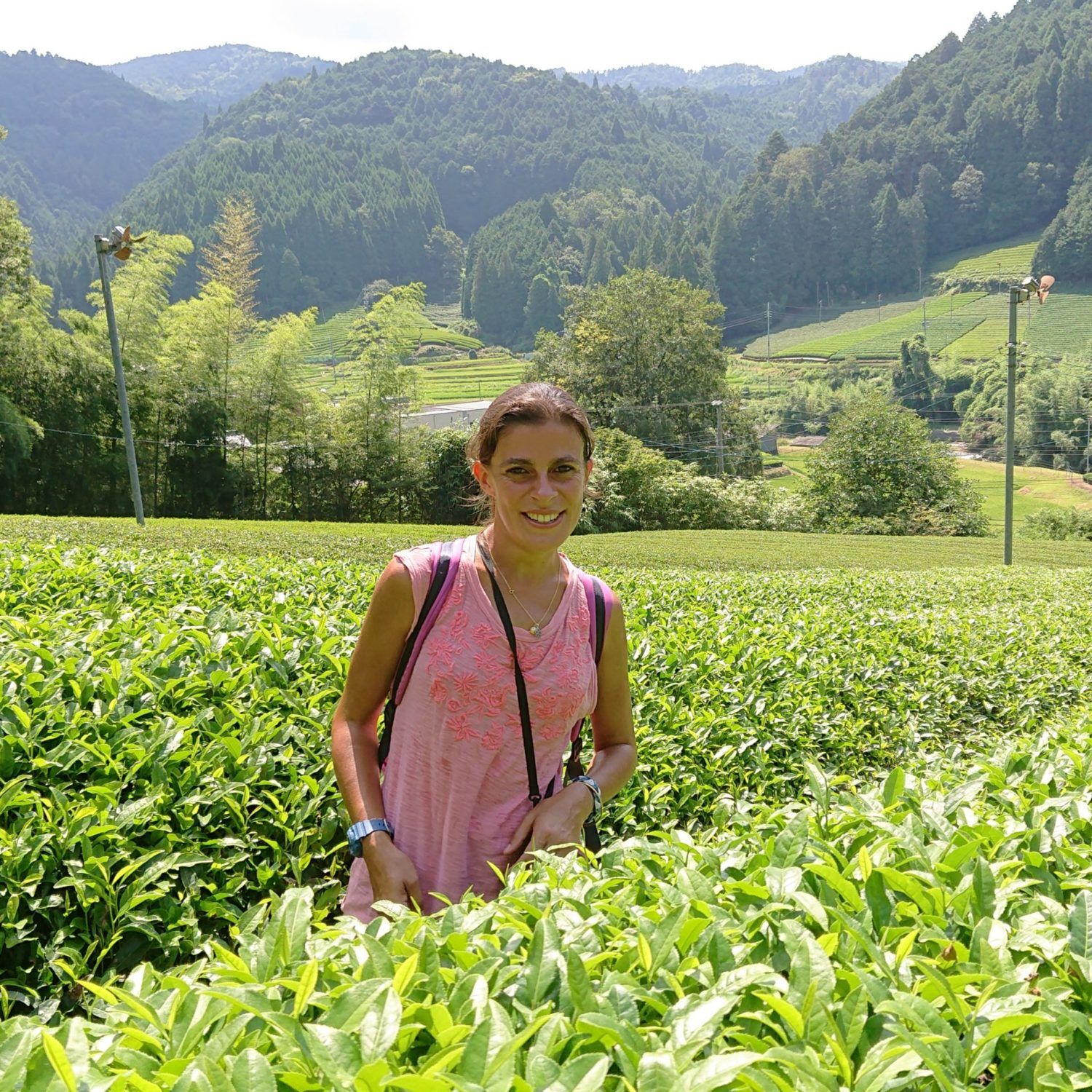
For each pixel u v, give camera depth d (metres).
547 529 2.22
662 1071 1.26
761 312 144.88
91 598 6.41
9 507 34.28
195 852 3.31
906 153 158.38
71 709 3.89
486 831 2.33
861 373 109.50
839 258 149.38
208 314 39.66
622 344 52.97
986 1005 1.51
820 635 8.33
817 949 1.54
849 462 47.94
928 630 9.06
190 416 38.06
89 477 35.47
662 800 4.65
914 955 1.69
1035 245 145.75
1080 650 9.57
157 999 1.54
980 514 48.38
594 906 1.89
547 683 2.26
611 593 2.45
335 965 1.67
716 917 1.81
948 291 138.12
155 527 19.75
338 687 4.64
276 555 16.08
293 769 3.90
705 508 42.94
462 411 73.00
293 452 41.69
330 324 131.00
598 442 42.12
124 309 36.69
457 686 2.22
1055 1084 1.34
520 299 137.38
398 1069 1.32
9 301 33.09
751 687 6.18
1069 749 3.44
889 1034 1.48
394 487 42.22
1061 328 113.12
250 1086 1.21
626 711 2.58
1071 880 2.04
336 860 3.83
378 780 2.36
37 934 2.98
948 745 6.86
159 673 4.39
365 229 161.50
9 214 32.56
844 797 2.76
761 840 2.46
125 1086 1.26
